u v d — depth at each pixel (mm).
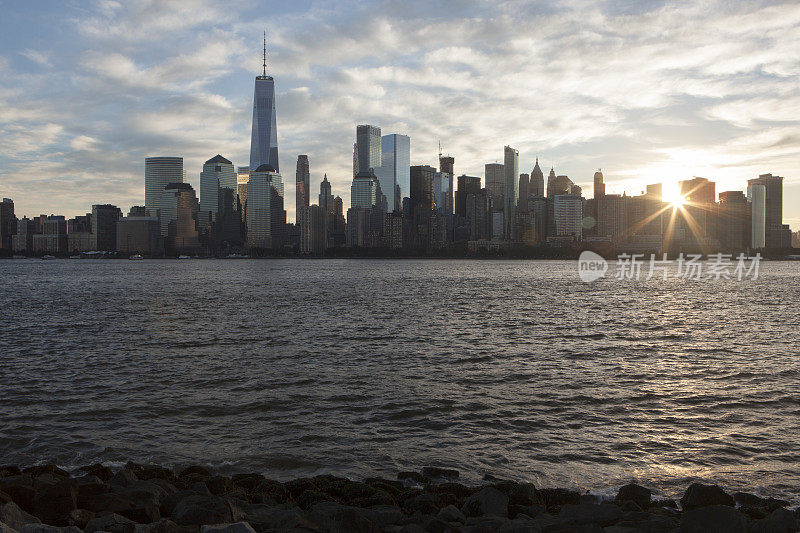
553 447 24984
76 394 34219
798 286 170375
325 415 29938
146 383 37094
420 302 105000
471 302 105375
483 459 23594
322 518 14836
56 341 55844
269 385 36531
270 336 59094
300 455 24125
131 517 15086
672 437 26172
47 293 132625
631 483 20297
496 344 53719
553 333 61719
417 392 34719
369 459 23688
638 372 40469
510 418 29281
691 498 17828
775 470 22078
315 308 92312
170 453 24328
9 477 18641
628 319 76438
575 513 15445
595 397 33406
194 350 50344
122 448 24891
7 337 58750
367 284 175500
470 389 35438
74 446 25125
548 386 36219
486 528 14273
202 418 29438
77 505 15852
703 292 139875
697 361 44719
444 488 19250
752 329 65500
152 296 121438
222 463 23203
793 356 46938
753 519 15812
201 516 14352
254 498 17453
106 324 70062
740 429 27297
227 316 79688
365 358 46281
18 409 30891
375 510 15492
